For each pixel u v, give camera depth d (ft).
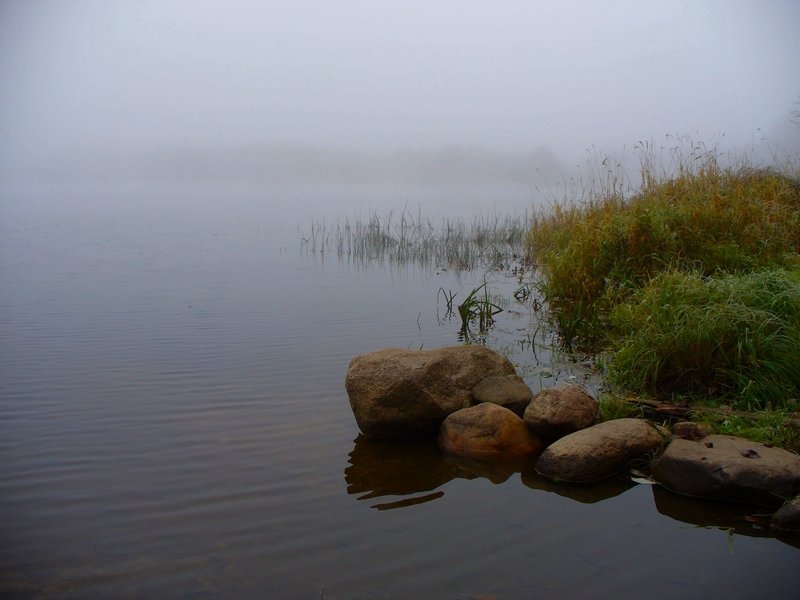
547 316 35.73
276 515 15.81
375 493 17.12
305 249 65.72
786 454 16.98
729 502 16.52
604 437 18.40
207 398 23.56
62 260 56.85
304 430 21.03
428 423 21.13
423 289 44.42
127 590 12.87
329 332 32.81
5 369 26.61
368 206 133.08
